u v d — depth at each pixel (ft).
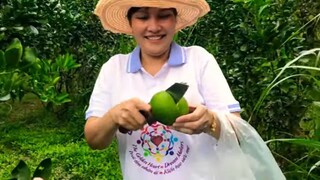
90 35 22.90
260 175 6.37
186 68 6.45
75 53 22.63
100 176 16.58
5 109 23.67
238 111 6.33
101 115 6.56
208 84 6.36
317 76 11.01
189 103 6.34
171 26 6.31
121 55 6.79
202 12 7.08
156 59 6.54
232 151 6.24
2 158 18.44
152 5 6.09
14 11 10.33
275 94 12.09
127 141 6.59
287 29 11.98
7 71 6.70
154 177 6.53
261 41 12.25
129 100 5.75
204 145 6.40
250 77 12.64
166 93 5.62
